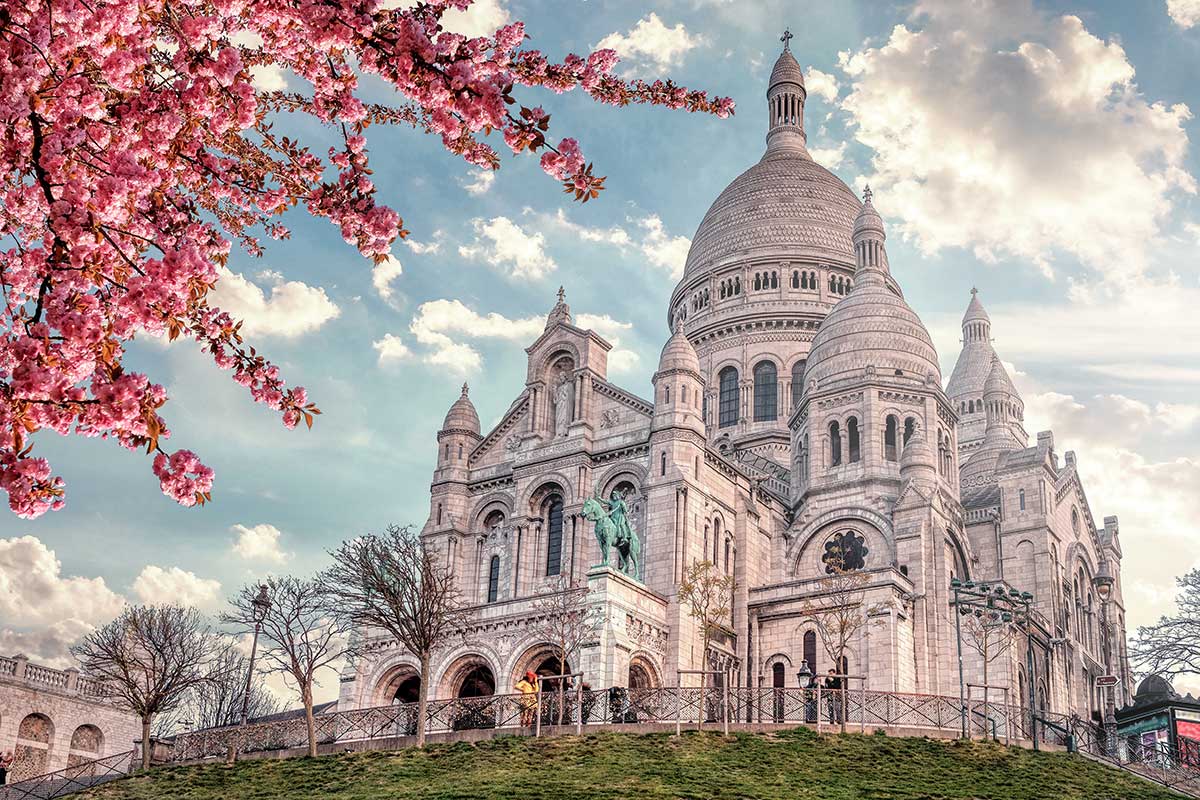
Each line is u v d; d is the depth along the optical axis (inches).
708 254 4439.0
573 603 2491.4
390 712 2370.8
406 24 652.1
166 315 629.0
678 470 2743.6
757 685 2780.5
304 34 681.6
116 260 657.6
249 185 781.3
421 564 2421.3
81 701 3090.6
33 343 593.9
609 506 2630.4
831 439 3353.8
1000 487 3503.9
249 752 2239.2
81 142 643.5
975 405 5128.0
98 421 609.3
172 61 692.7
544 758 1850.4
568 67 730.8
